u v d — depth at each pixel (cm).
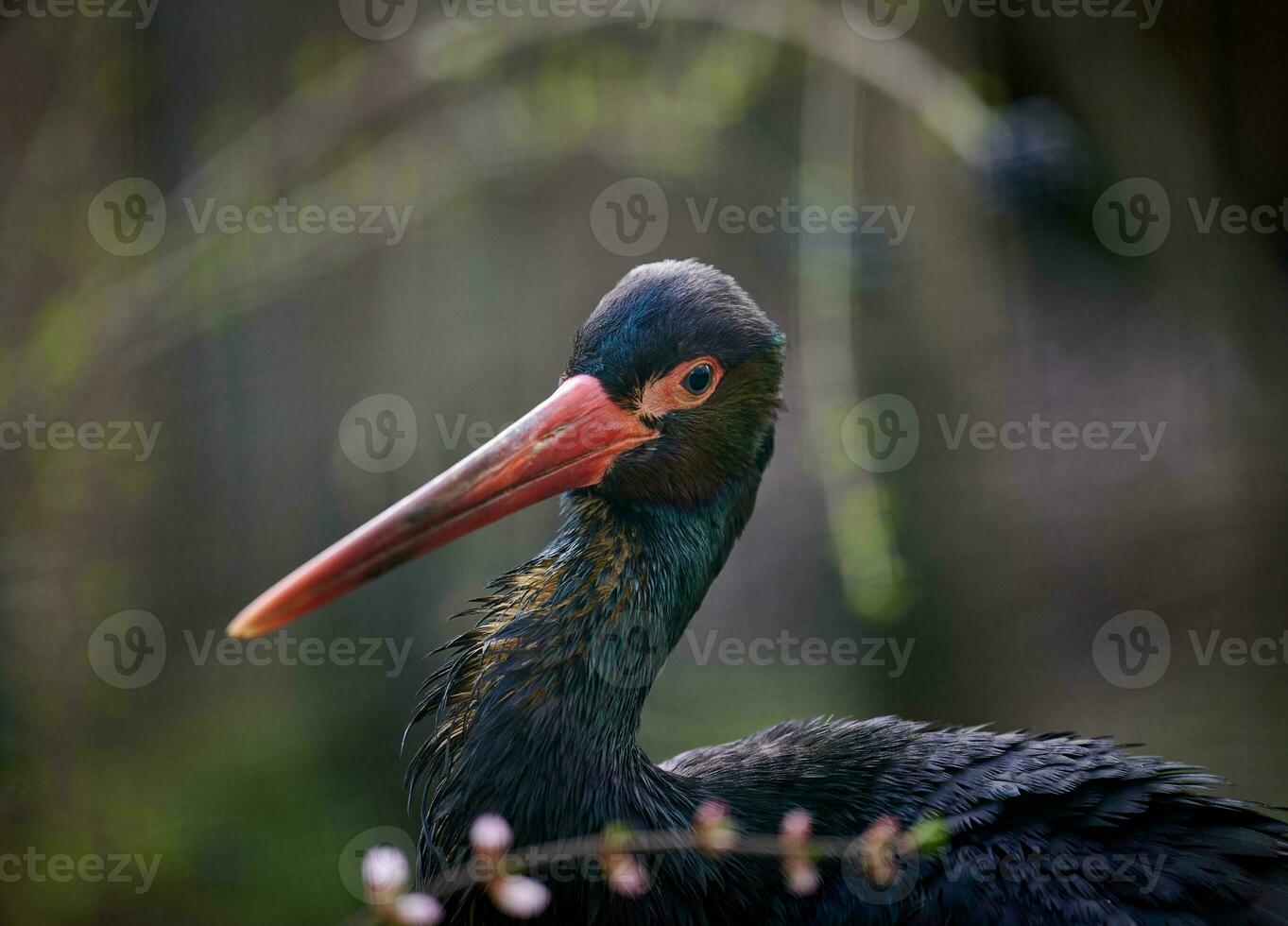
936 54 1188
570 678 557
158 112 1239
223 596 1266
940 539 1171
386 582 1257
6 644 1156
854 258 1056
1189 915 536
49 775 1152
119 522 1222
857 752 598
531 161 1184
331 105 1145
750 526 1262
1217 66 1396
